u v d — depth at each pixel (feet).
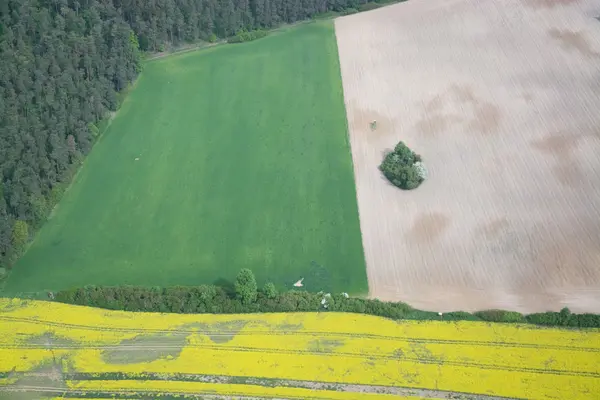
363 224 297.33
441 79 371.76
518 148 326.03
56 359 253.24
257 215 304.71
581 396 229.04
